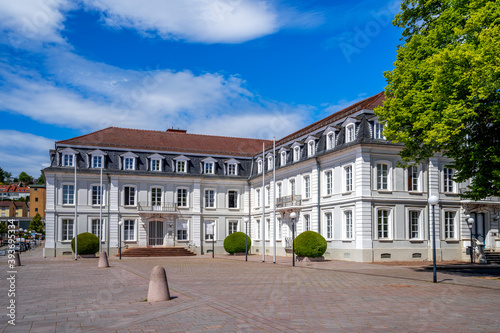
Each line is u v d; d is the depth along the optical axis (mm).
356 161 33812
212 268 28672
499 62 17578
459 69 19094
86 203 47250
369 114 34281
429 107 20938
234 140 57812
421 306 12789
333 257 36375
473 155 20516
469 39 20156
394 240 33688
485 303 13344
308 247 34312
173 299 14320
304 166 41250
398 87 22641
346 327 10000
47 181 46094
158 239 49781
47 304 13797
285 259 39156
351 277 21859
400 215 34062
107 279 21703
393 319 10891
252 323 10445
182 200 50781
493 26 18719
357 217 33344
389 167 34125
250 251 50188
